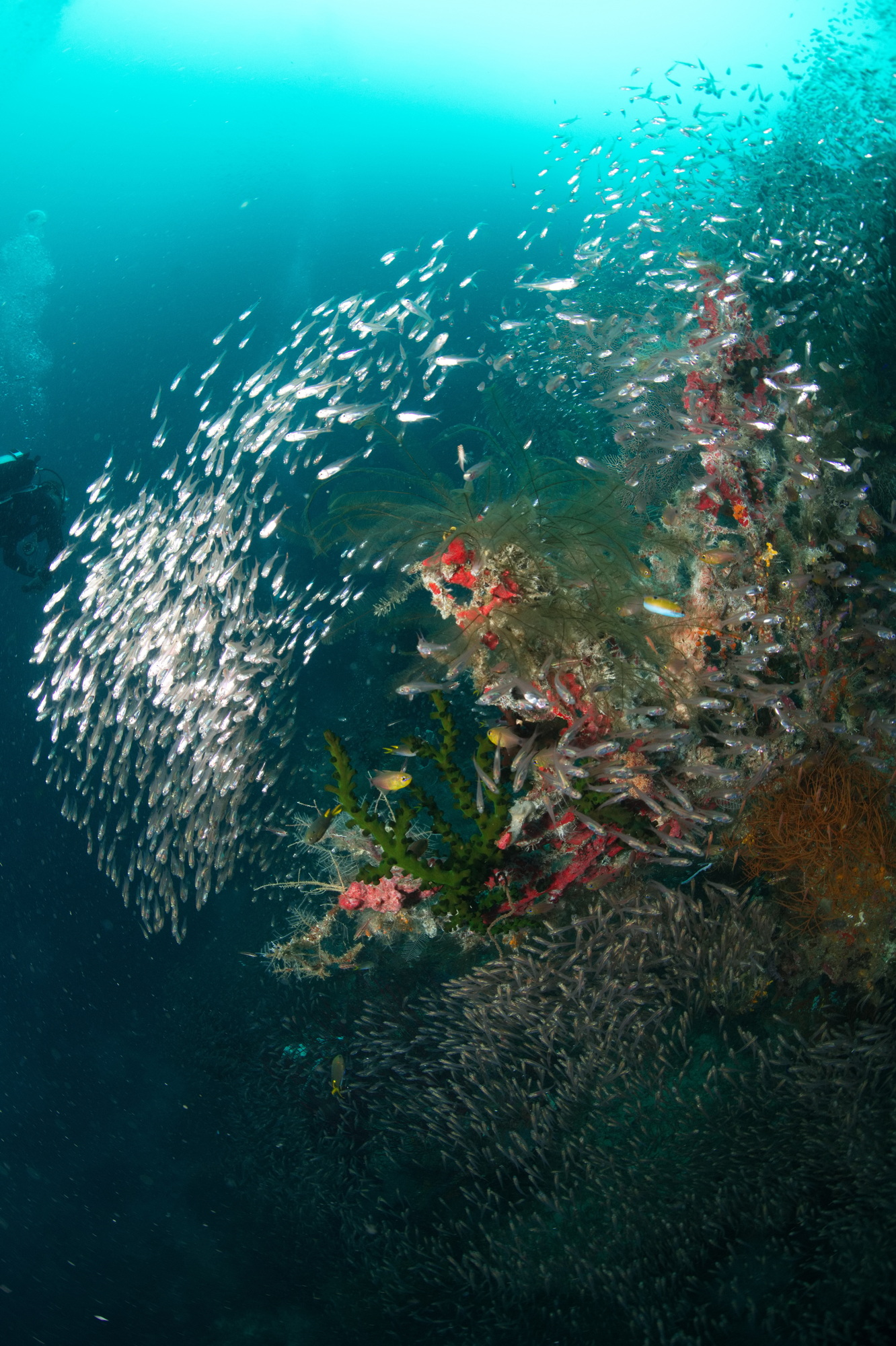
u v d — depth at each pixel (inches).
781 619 133.6
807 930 128.4
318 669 302.7
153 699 225.9
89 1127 243.0
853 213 309.0
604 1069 128.0
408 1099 153.4
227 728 202.2
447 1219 138.2
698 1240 109.8
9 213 1035.3
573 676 125.6
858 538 144.0
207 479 429.7
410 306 251.4
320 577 340.5
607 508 144.6
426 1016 151.9
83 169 1191.6
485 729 138.3
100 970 303.9
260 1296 158.7
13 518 294.2
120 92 1459.2
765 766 128.2
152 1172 216.7
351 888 146.2
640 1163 117.0
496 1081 137.9
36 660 229.9
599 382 295.6
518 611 126.1
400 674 159.0
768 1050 121.3
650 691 129.3
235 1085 210.2
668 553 143.9
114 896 339.0
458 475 311.9
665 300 306.8
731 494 147.0
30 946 320.8
